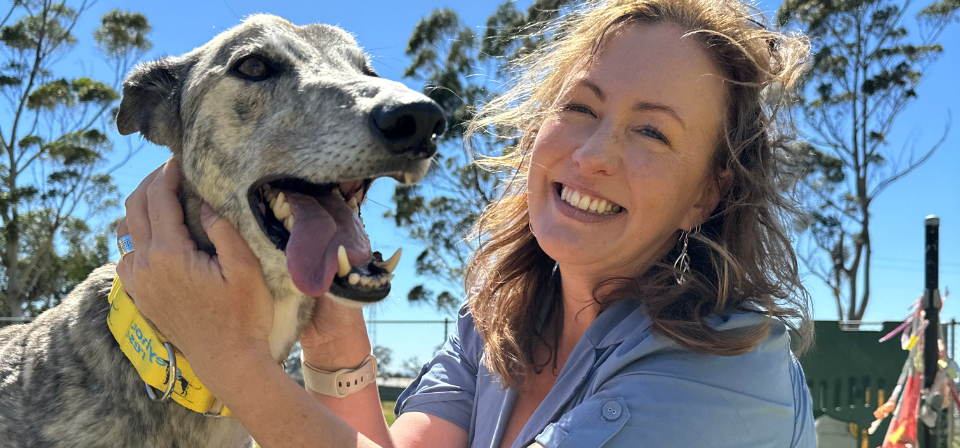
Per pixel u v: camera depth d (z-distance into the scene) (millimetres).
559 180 493
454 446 563
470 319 641
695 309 458
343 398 562
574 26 551
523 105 606
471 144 667
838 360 1710
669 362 448
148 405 514
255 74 547
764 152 507
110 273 564
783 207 513
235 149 537
